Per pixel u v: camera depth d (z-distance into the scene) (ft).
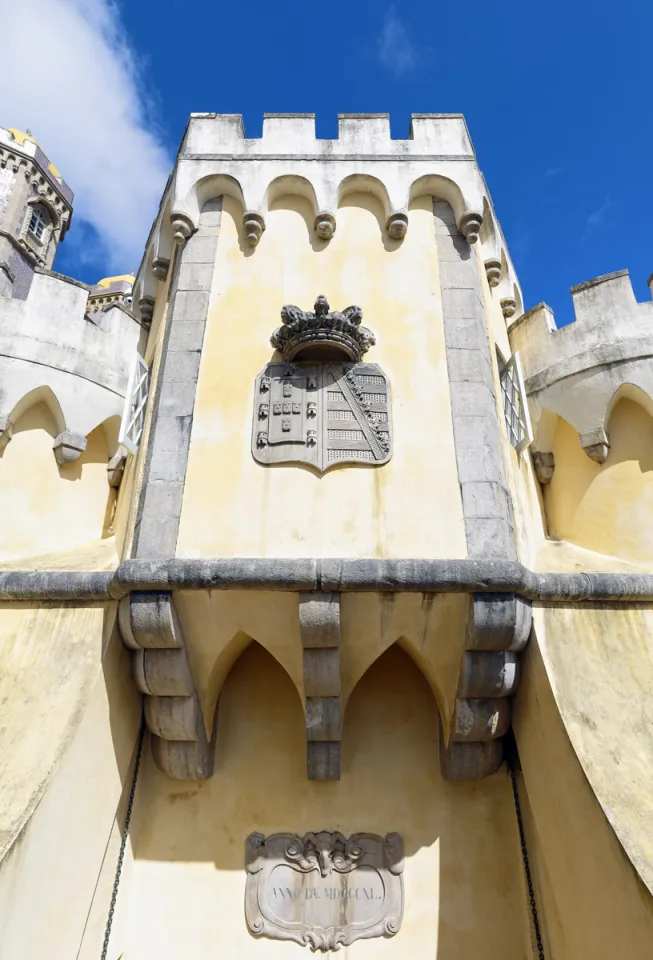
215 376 23.52
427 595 20.44
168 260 29.71
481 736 22.30
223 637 21.58
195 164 27.20
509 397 28.35
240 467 21.97
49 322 31.81
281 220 26.76
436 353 23.93
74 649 21.20
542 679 20.39
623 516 26.84
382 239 26.30
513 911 22.25
